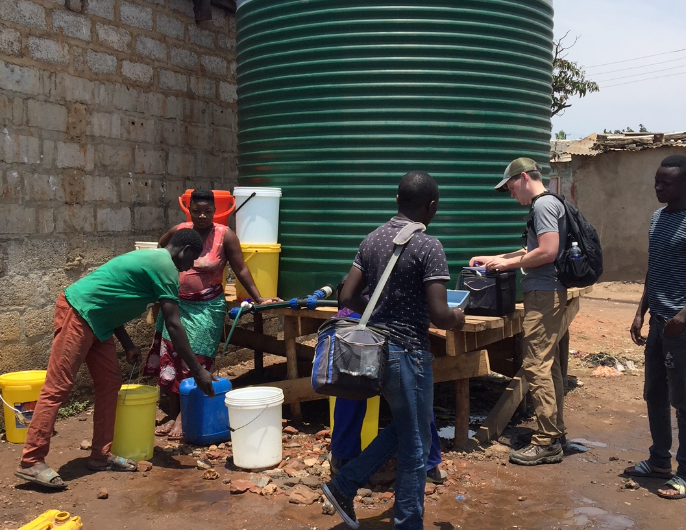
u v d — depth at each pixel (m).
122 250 6.34
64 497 4.15
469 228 5.43
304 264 5.62
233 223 7.52
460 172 5.37
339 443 4.30
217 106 7.51
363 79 5.30
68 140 5.77
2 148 5.23
